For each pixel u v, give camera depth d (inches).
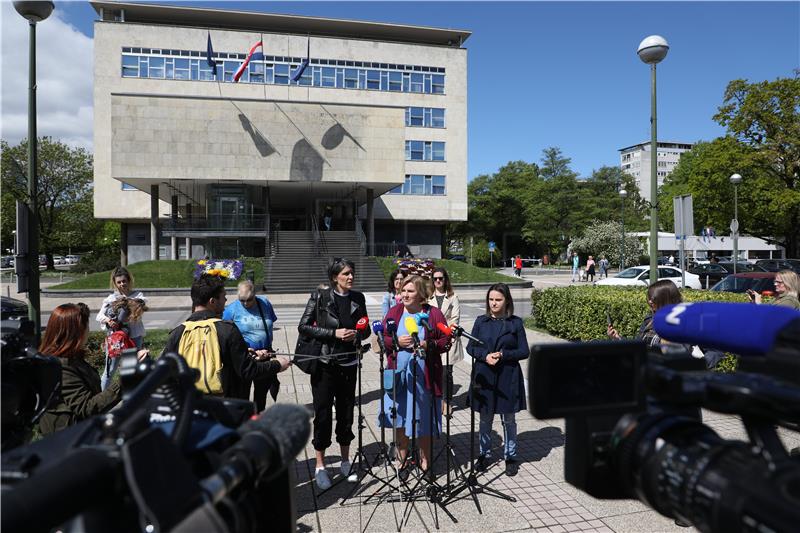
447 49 1760.6
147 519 36.9
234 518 45.1
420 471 159.5
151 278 1009.5
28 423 73.9
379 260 1192.2
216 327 131.0
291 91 1630.2
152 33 1528.1
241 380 139.8
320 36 1663.4
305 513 138.6
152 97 1147.9
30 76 259.6
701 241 1692.9
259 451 48.8
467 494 149.6
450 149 1760.6
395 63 1720.0
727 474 40.4
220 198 1244.5
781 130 1227.2
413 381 149.9
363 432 204.7
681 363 50.8
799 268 1068.5
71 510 33.1
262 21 1641.2
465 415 227.0
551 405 44.9
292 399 250.2
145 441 38.3
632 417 51.3
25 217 235.9
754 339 49.2
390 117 1258.6
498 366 166.4
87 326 111.0
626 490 52.8
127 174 1140.5
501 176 2433.6
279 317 628.4
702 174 1382.9
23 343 73.7
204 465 49.1
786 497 34.1
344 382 160.6
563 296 413.1
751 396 40.6
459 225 2304.4
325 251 1200.2
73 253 2434.8
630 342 48.5
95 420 45.6
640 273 838.5
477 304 797.2
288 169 1210.0
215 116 1176.2
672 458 45.4
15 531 29.5
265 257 1141.1
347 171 1239.5
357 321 160.6
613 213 1840.6
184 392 51.9
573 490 152.9
